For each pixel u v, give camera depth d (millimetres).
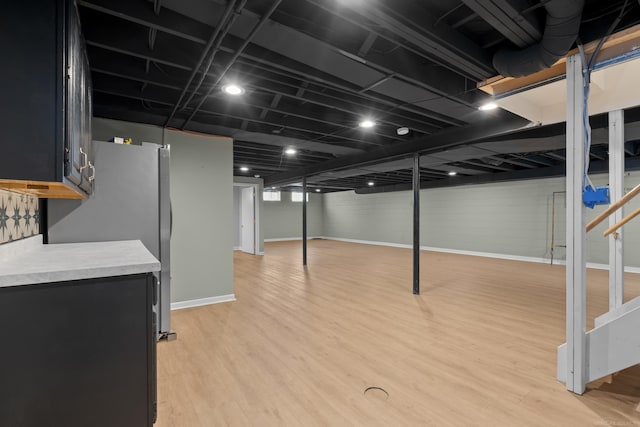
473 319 3455
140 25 2018
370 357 2555
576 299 2033
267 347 2752
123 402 1267
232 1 1517
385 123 3664
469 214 8781
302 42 1933
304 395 2027
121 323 1269
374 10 1573
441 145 3900
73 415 1187
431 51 1979
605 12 1801
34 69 1158
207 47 1874
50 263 1307
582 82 2004
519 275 5840
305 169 6812
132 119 3441
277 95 3004
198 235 4004
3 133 1127
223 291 4191
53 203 2230
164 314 2881
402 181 9852
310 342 2857
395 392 2057
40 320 1143
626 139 3525
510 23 1631
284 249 10352
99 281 1235
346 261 7707
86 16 1854
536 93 2697
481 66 2180
